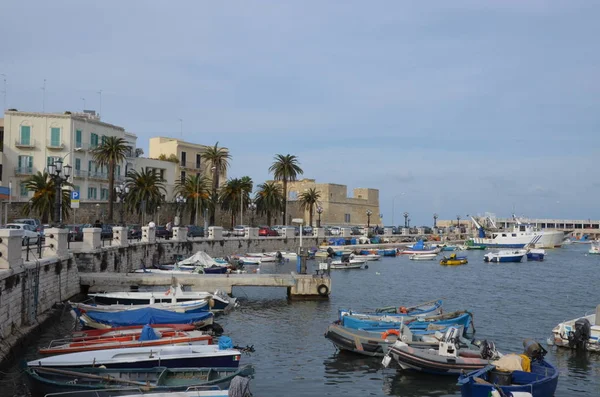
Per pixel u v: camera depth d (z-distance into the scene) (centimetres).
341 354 2364
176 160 9838
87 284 3478
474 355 2080
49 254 3075
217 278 3706
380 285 5034
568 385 2006
